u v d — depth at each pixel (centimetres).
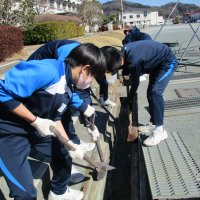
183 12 999
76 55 261
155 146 454
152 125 506
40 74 235
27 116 242
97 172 393
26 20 1527
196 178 368
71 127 412
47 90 246
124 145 587
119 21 5412
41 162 381
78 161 438
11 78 233
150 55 422
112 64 382
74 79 269
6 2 1430
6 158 247
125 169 521
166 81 439
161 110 446
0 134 249
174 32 2852
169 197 337
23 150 257
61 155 314
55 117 279
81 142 471
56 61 258
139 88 796
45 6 2853
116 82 869
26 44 1692
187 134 488
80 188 383
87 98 470
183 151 434
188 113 576
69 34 1905
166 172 386
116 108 692
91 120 404
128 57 414
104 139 531
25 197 249
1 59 1052
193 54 1282
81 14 3628
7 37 1060
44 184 359
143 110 614
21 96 236
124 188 476
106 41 2020
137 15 8888
